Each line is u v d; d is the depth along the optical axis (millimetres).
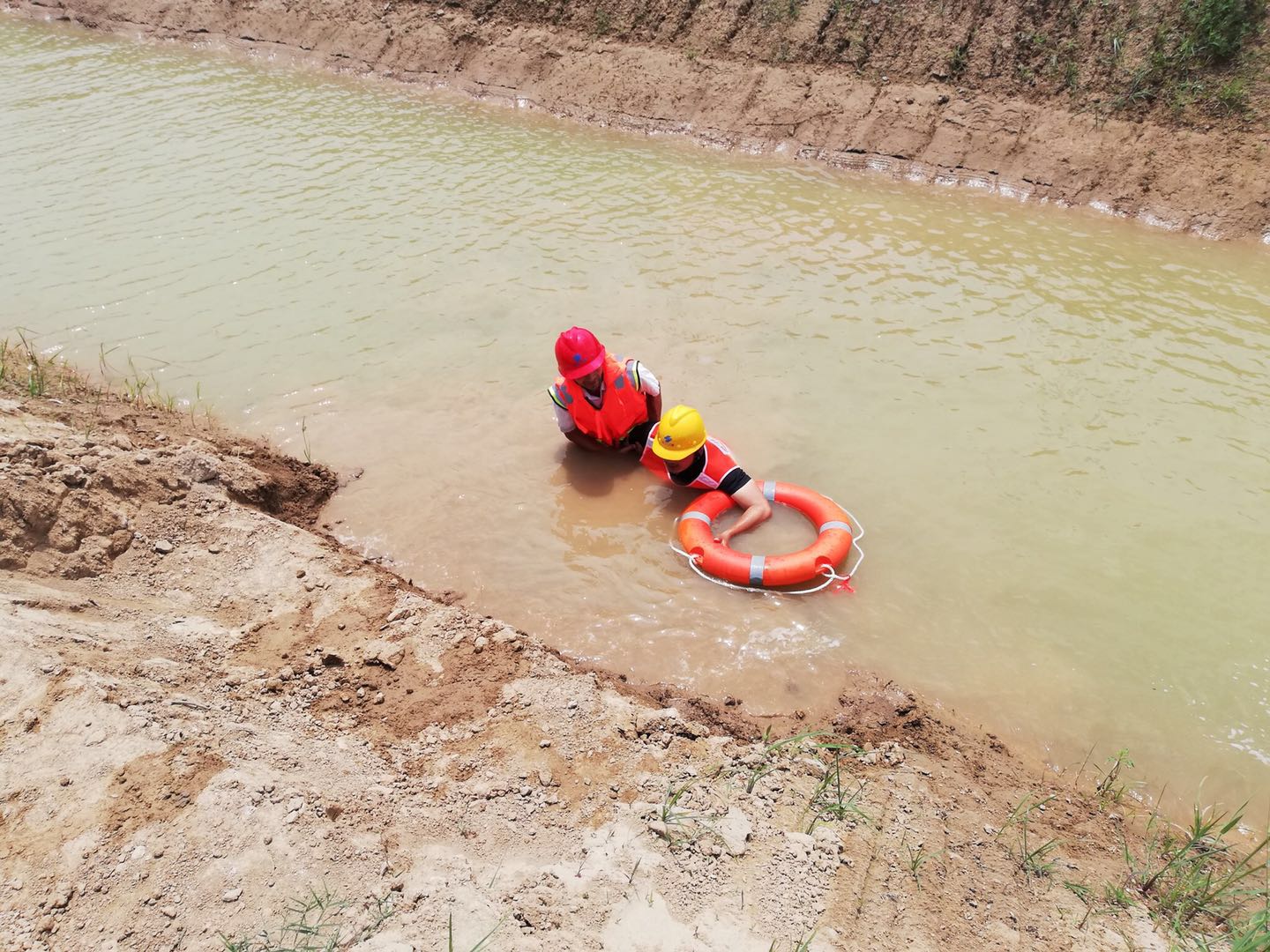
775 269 8078
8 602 3742
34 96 12727
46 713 3252
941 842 3438
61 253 8195
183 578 4508
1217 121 9227
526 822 3297
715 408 6172
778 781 3641
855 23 11156
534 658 4199
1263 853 3541
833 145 10805
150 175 10008
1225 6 9242
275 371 6594
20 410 5406
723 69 11727
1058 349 6887
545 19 13125
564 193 9703
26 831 2883
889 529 5184
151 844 2877
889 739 4000
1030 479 5559
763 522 5242
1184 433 5961
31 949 2576
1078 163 9648
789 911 3018
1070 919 3143
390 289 7680
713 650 4496
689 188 9922
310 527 5281
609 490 5551
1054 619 4617
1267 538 5098
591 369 5188
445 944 2705
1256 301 7602
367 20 14289
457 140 11312
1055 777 3865
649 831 3273
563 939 2803
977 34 10516
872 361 6723
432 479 5645
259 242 8469
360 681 4008
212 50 15227
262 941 2652
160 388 6352
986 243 8664
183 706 3447
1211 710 4137
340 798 3205
